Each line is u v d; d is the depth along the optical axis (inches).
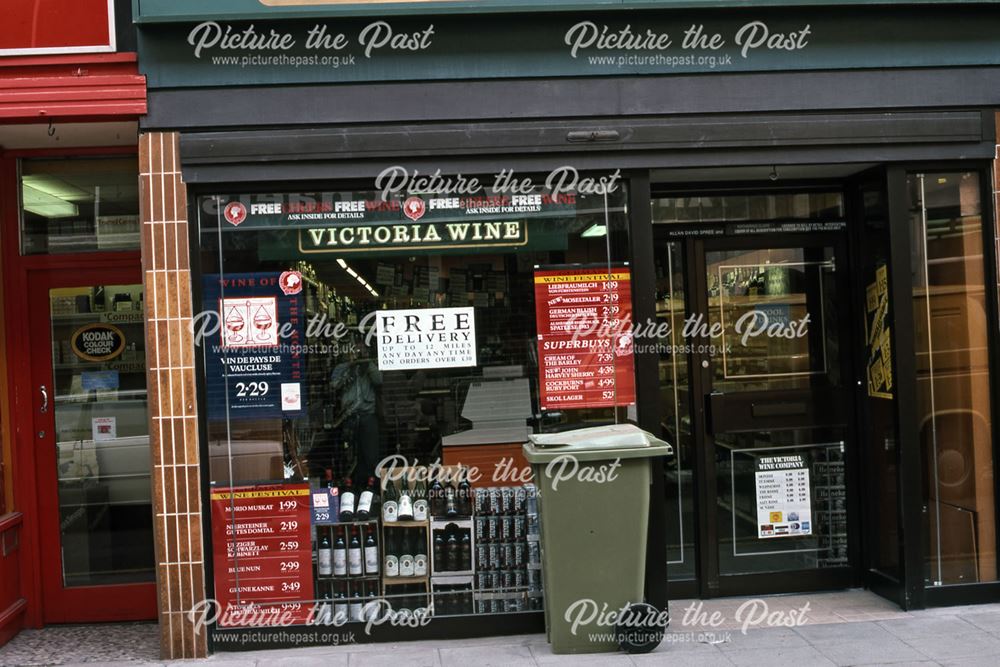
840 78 216.4
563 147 208.8
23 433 235.0
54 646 216.5
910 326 220.2
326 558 209.5
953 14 218.5
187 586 201.6
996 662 185.2
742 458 241.0
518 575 213.6
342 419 210.5
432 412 213.0
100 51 201.5
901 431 219.8
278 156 202.5
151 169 201.8
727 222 242.1
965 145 219.9
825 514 241.9
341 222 209.9
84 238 239.3
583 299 213.9
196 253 205.0
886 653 192.4
